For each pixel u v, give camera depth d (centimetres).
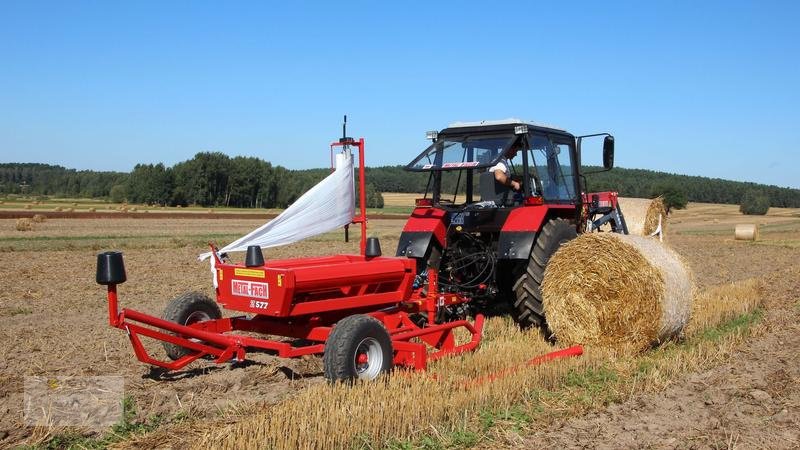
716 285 1335
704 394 579
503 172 773
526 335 776
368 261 663
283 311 582
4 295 1153
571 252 734
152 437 466
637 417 520
